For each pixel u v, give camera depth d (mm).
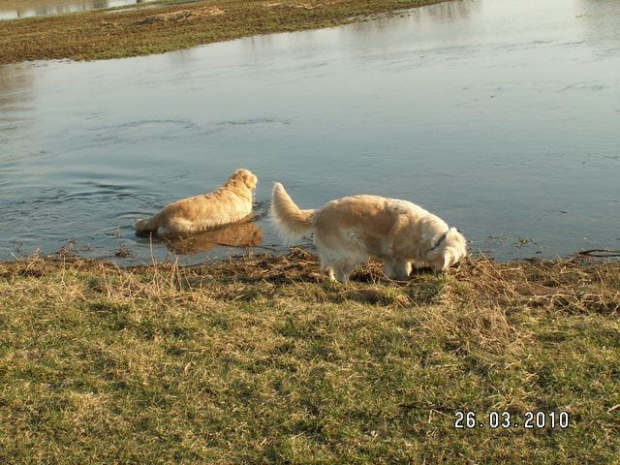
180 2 67438
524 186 11984
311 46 32031
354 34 34844
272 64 27922
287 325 6926
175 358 6406
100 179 14547
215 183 13789
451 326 6543
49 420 5539
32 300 7809
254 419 5449
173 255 10516
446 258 7949
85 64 33219
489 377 5695
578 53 23047
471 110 17266
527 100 17625
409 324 6730
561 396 5387
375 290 7840
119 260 10344
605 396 5316
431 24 35688
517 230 10273
